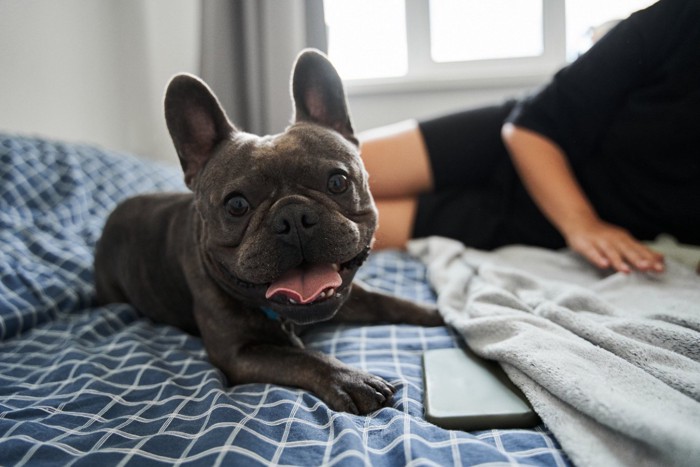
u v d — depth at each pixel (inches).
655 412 27.6
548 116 67.1
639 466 25.8
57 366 43.1
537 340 37.0
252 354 42.2
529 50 131.4
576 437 27.8
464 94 123.8
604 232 61.6
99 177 86.0
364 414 34.4
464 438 29.3
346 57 138.0
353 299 53.2
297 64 47.1
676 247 61.5
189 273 48.4
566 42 126.9
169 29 121.0
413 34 131.2
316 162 39.7
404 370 40.5
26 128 93.2
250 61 115.8
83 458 28.0
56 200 77.4
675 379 31.7
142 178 92.1
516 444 29.2
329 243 36.9
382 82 123.8
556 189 64.8
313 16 117.8
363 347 45.3
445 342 45.3
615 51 59.7
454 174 77.2
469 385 36.3
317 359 39.4
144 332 52.8
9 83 89.9
